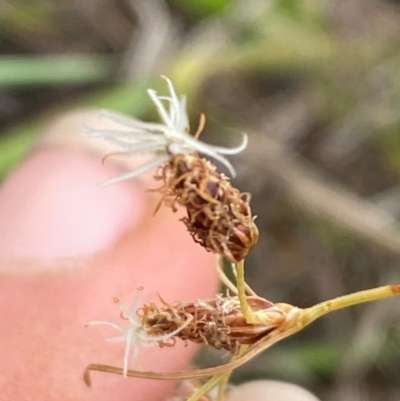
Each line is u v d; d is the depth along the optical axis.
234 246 0.11
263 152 0.18
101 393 0.13
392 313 0.17
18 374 0.13
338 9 0.20
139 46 0.19
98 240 0.14
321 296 0.17
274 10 0.19
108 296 0.13
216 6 0.19
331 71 0.19
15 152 0.16
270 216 0.18
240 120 0.19
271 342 0.11
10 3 0.19
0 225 0.14
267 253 0.18
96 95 0.18
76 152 0.14
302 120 0.19
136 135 0.11
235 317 0.11
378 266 0.17
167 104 0.17
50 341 0.13
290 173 0.18
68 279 0.14
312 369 0.16
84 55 0.19
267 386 0.14
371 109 0.19
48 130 0.15
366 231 0.17
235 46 0.19
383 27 0.20
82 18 0.19
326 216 0.17
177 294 0.14
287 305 0.11
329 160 0.19
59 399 0.13
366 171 0.18
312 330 0.17
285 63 0.19
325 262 0.17
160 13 0.19
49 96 0.19
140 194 0.14
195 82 0.18
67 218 0.14
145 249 0.14
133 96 0.17
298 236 0.18
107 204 0.14
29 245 0.14
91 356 0.13
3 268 0.14
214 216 0.11
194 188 0.11
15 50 0.19
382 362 0.16
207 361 0.15
